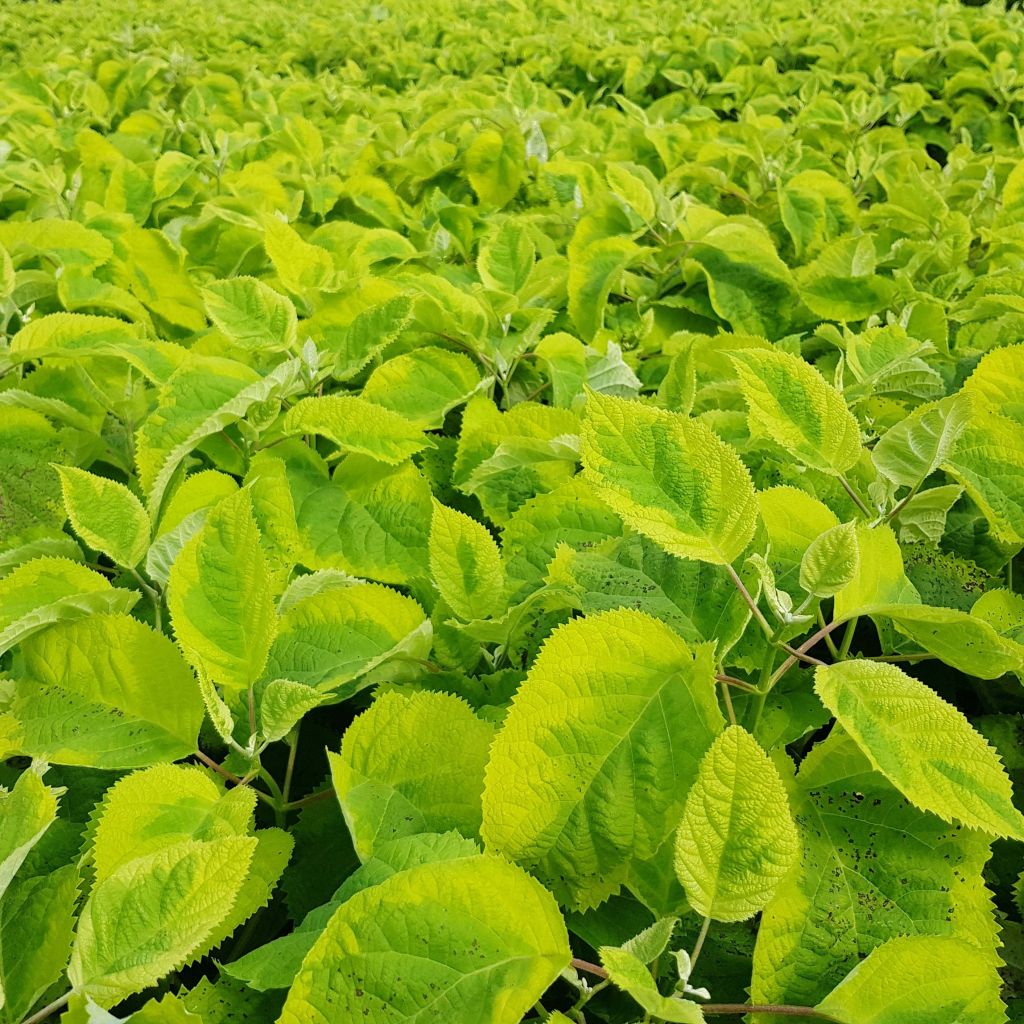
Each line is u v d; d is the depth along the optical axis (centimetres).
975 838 125
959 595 174
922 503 165
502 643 158
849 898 124
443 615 164
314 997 96
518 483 201
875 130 464
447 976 98
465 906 101
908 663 182
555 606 160
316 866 142
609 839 117
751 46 651
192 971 139
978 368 174
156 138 456
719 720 118
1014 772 166
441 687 157
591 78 646
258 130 452
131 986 100
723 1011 109
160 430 188
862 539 142
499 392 256
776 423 152
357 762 133
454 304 245
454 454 221
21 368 229
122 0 1023
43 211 341
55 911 121
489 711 145
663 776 118
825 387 150
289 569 178
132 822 126
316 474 202
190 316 300
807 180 348
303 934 115
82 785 150
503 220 350
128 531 165
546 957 101
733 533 129
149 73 552
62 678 142
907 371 216
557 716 118
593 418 132
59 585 160
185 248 331
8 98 497
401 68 681
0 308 251
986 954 115
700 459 131
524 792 116
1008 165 387
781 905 123
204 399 193
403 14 841
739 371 151
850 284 275
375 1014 96
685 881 106
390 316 221
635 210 312
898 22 630
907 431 151
